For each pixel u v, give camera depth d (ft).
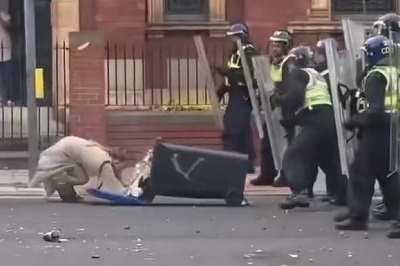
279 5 204.95
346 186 145.79
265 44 203.31
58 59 204.33
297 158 145.07
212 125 199.21
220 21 207.62
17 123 207.10
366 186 127.24
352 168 127.95
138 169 152.76
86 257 109.50
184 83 204.54
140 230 127.13
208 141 199.31
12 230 127.44
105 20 203.41
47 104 209.05
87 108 193.47
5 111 209.87
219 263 106.22
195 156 147.54
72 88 193.06
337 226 128.16
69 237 122.31
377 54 125.18
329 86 146.61
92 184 151.84
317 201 152.35
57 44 200.03
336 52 146.20
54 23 207.82
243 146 174.29
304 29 205.87
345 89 149.07
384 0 212.02
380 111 124.36
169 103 203.21
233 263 106.32
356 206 127.54
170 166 147.43
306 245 117.39
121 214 140.87
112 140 197.47
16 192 163.02
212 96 179.22
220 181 148.05
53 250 113.80
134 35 203.10
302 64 146.30
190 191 147.95
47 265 105.19
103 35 193.98
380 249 114.93
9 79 215.10
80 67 192.95
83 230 127.13
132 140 198.49
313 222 134.10
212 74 200.54
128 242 118.83
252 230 127.54
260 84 158.51
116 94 200.23
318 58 154.81
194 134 199.31
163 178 147.84
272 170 167.73
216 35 207.82
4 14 217.15
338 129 140.67
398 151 124.77
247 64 166.50
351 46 150.61
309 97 143.74
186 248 115.03
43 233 125.18
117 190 151.12
